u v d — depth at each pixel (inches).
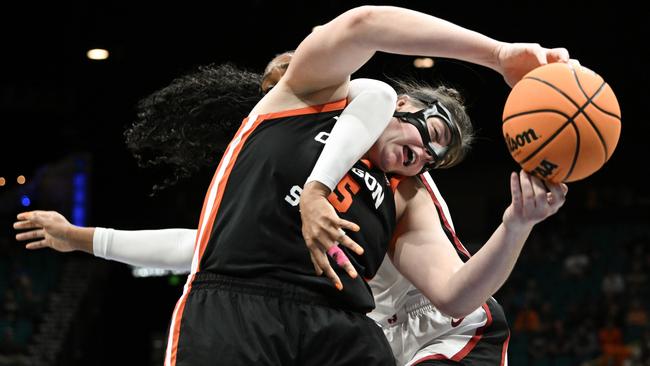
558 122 68.9
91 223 619.8
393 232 88.6
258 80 102.7
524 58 74.0
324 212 74.7
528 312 553.3
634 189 641.0
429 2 492.7
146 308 674.8
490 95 499.5
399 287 100.7
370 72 336.5
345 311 80.4
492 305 103.5
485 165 647.1
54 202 654.5
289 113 83.6
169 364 77.5
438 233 89.4
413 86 99.1
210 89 101.6
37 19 521.7
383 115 83.0
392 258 90.8
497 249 76.5
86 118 587.5
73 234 100.0
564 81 69.8
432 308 101.1
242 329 76.7
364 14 77.8
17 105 588.7
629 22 532.1
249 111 101.9
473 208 645.9
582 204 658.2
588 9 522.9
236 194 81.4
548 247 633.6
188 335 77.7
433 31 76.2
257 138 83.1
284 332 77.0
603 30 534.0
